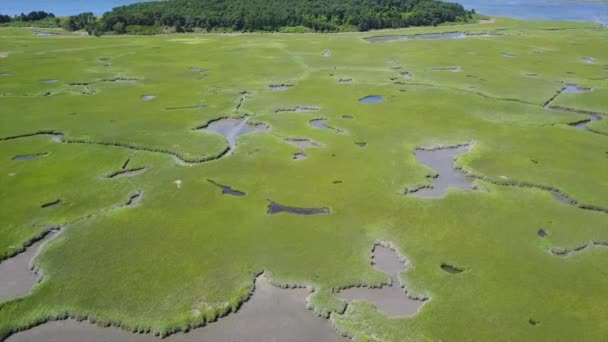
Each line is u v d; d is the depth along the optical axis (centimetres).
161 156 3838
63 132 4353
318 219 2925
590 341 2027
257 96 5484
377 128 4450
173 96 5509
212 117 4766
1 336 2080
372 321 2145
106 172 3553
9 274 2458
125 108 5066
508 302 2247
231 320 2175
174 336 2089
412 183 3381
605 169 3600
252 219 2928
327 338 2083
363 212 3002
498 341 2033
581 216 2973
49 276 2417
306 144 4100
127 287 2342
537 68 6831
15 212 2991
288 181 3416
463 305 2230
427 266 2495
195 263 2517
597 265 2506
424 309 2206
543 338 2045
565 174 3512
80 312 2194
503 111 4956
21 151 3938
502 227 2844
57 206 3070
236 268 2481
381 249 2653
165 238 2733
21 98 5425
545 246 2670
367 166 3650
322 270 2466
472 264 2512
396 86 5906
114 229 2819
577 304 2238
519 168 3612
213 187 3328
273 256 2577
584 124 4650
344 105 5131
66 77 6381
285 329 2128
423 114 4841
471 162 3719
